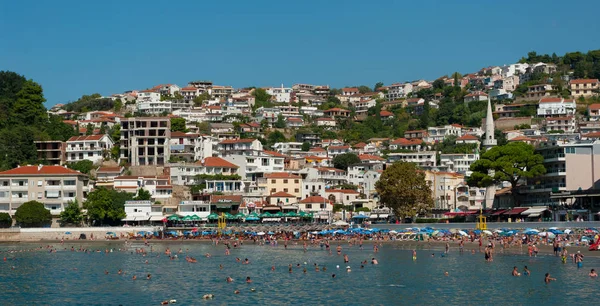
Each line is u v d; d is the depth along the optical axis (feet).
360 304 297.33
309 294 322.14
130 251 547.08
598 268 381.60
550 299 297.74
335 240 624.18
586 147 622.13
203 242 635.25
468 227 609.42
